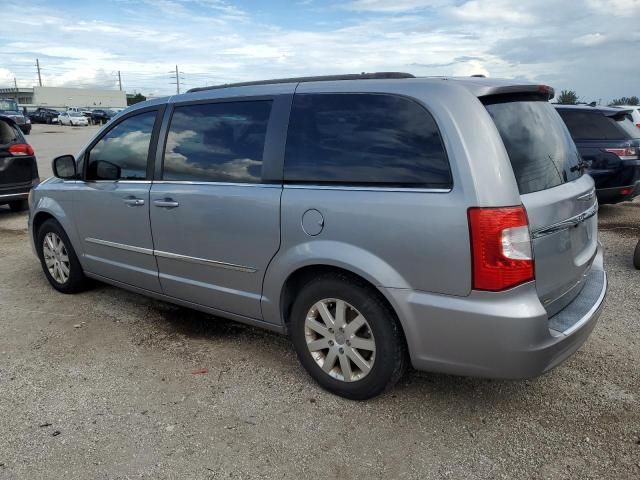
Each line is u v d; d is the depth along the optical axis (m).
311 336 3.25
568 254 2.96
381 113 2.90
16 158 8.36
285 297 3.35
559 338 2.68
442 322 2.69
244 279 3.47
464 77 2.99
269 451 2.74
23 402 3.19
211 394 3.27
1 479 2.54
